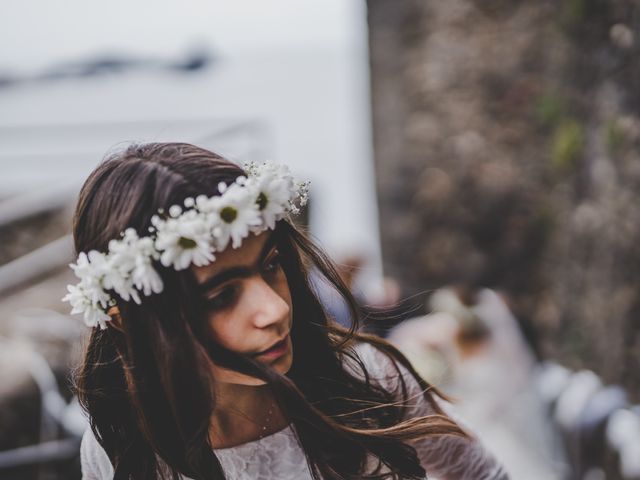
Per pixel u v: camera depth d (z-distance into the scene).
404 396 1.49
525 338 3.88
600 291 3.63
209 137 4.68
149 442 1.37
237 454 1.42
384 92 6.24
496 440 3.39
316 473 1.41
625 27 3.28
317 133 11.56
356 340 1.48
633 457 2.64
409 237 5.92
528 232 5.39
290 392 1.22
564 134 4.31
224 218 1.16
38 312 3.92
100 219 1.24
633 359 3.17
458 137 5.72
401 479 1.40
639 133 3.09
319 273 1.46
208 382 1.20
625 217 3.26
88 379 1.41
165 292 1.20
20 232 4.96
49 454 2.78
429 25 5.94
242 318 1.20
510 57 5.50
